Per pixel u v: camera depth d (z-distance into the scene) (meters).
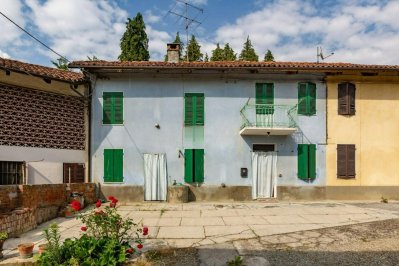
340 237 7.65
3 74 11.09
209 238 7.68
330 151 14.05
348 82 14.24
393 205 12.44
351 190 13.95
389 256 6.29
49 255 5.57
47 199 10.11
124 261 5.92
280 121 13.84
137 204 12.85
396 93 14.44
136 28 26.92
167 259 6.25
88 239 6.04
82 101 13.45
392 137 14.30
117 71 13.38
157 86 13.81
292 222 9.34
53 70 13.29
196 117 13.76
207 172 13.65
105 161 13.47
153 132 13.69
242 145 13.81
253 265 5.88
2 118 11.05
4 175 11.05
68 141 12.92
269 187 13.85
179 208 11.84
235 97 13.91
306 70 13.58
